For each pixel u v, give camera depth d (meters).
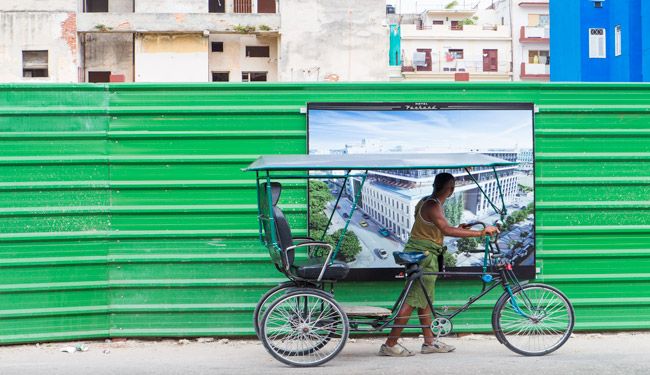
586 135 8.30
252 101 8.11
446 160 7.01
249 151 8.10
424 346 7.47
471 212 8.09
